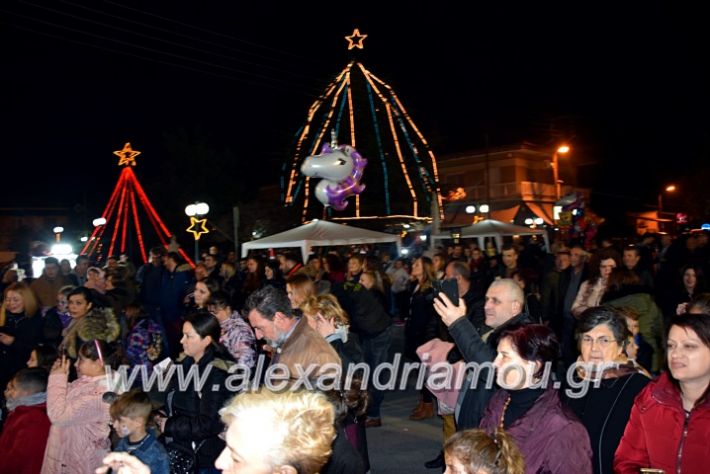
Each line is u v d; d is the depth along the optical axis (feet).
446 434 17.57
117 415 11.66
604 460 10.21
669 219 143.54
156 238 117.60
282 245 44.27
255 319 13.12
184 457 12.10
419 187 79.30
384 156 75.51
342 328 15.47
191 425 12.01
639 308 18.49
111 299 28.50
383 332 24.84
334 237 44.55
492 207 126.72
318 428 5.61
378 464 19.76
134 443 11.75
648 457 9.61
